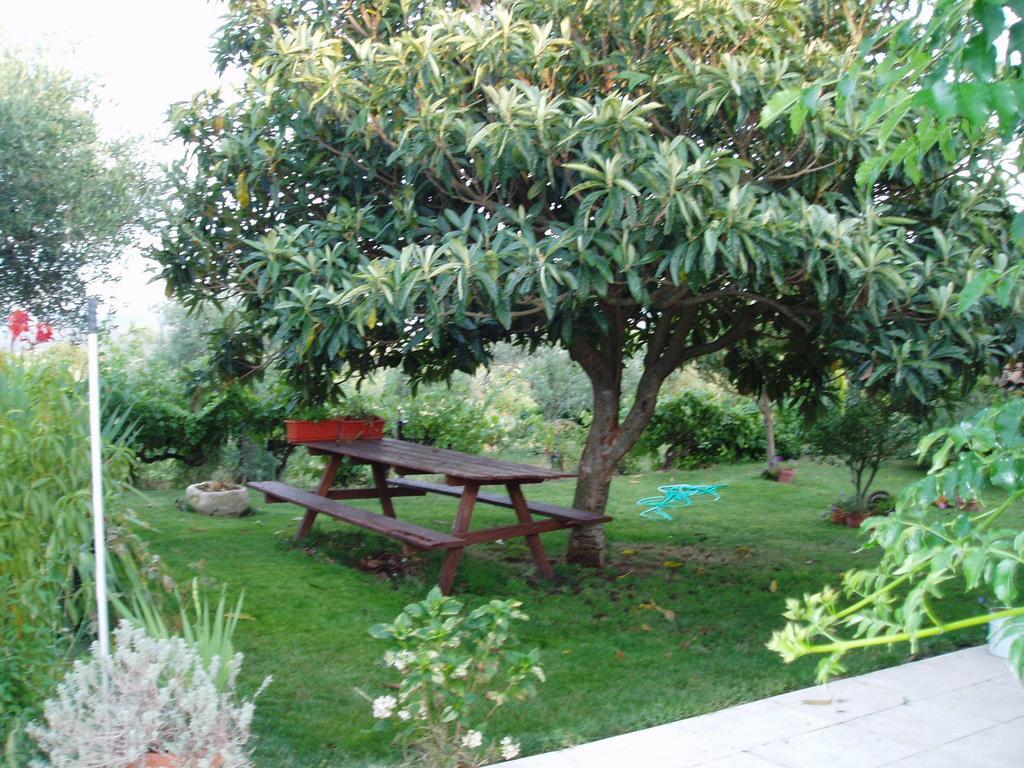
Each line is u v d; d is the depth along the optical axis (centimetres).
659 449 1502
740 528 944
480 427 1284
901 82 240
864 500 980
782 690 455
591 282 493
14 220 715
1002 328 514
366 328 593
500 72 563
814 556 798
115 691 314
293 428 803
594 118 492
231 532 802
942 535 213
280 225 587
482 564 711
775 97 234
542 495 1175
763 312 699
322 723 391
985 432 211
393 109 578
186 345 1203
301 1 667
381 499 864
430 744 353
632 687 455
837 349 594
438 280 498
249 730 374
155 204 776
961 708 423
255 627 511
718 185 492
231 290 676
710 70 527
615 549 819
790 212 499
